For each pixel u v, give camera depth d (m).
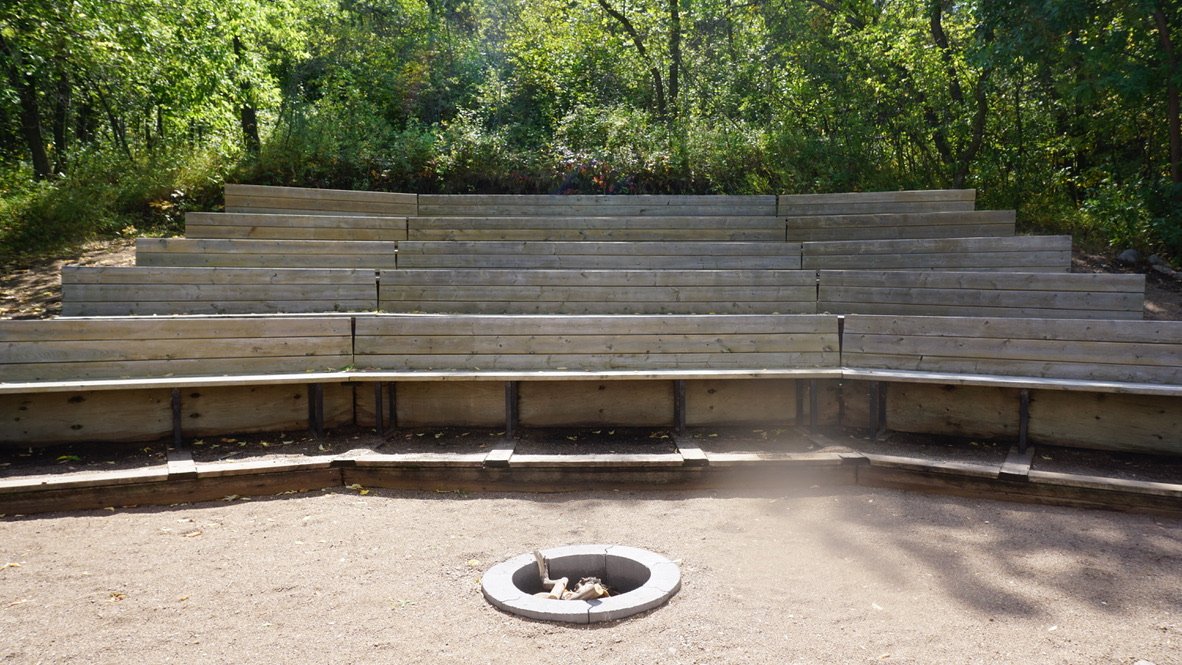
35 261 10.84
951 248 9.57
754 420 7.55
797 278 9.05
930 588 4.23
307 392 7.40
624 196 11.73
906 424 7.28
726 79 20.12
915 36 13.57
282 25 18.73
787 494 6.01
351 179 13.63
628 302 9.09
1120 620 3.83
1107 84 10.58
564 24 22.44
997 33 11.49
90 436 6.91
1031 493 5.72
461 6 32.94
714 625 3.83
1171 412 6.41
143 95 18.28
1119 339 6.64
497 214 11.73
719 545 4.93
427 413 7.49
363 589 4.30
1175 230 10.36
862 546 4.87
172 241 9.43
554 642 3.70
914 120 13.65
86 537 5.15
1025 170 12.99
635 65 21.17
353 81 23.69
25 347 6.85
